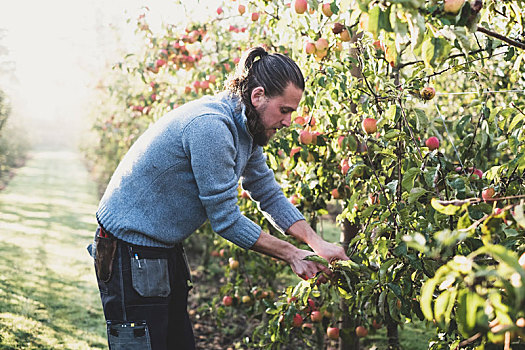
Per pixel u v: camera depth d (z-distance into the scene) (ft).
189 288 5.80
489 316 2.80
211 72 10.57
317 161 7.14
